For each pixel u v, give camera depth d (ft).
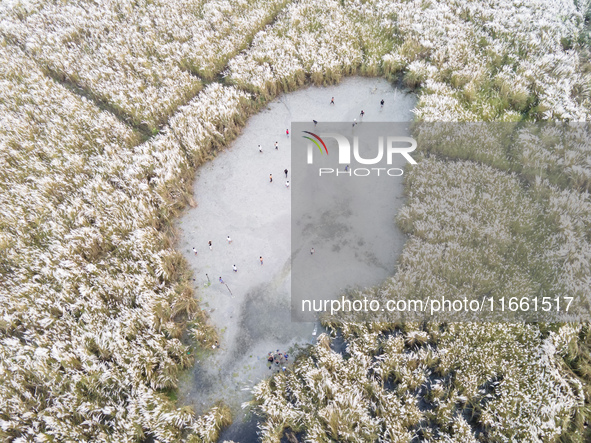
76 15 113.29
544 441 48.96
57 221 72.28
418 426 52.95
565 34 100.94
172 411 53.93
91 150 83.76
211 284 68.69
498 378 56.08
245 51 106.01
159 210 75.56
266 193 80.12
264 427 52.60
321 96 98.17
